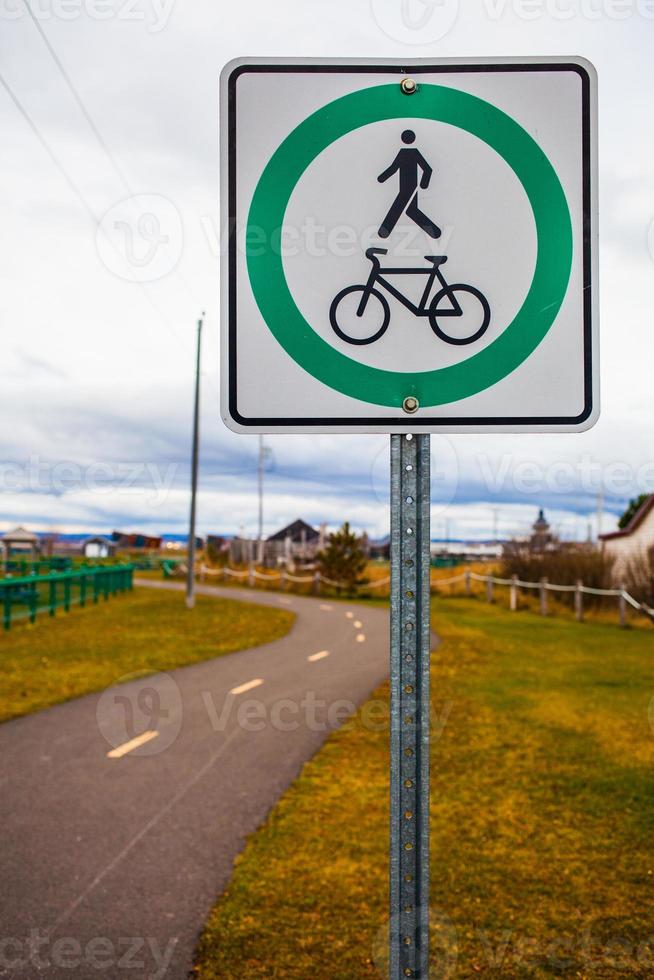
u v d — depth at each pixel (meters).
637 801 5.77
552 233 1.66
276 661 12.98
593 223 1.66
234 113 1.67
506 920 3.97
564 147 1.66
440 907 4.12
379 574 36.22
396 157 1.66
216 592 33.50
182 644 15.23
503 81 1.67
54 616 20.62
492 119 1.66
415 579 1.60
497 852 4.84
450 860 4.73
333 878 4.46
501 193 1.66
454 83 1.67
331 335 1.65
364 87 1.66
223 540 48.16
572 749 7.20
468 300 1.65
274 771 6.59
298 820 5.40
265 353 1.65
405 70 1.66
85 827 5.25
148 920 3.97
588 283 1.65
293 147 1.66
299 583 37.81
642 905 4.12
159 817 5.44
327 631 18.20
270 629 18.55
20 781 6.26
